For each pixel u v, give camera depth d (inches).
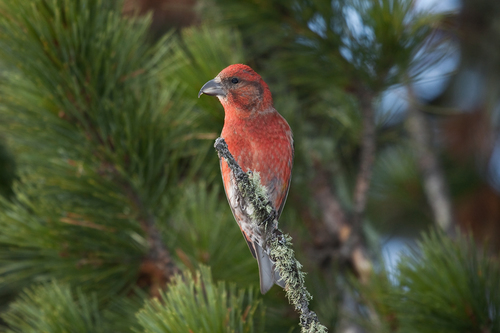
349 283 285.0
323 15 262.2
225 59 276.7
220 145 184.5
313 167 342.6
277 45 295.7
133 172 241.1
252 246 241.8
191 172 255.6
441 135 403.2
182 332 176.6
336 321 256.7
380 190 398.9
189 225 260.1
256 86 255.0
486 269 208.1
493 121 386.6
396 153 404.2
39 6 222.2
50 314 209.6
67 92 232.8
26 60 225.1
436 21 249.4
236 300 193.9
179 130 251.3
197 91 264.8
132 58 243.1
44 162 241.9
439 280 206.1
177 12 374.0
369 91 277.4
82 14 228.2
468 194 384.8
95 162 241.3
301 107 329.7
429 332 207.9
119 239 242.1
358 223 288.0
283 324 246.4
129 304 241.3
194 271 248.5
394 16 243.6
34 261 236.7
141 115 240.7
